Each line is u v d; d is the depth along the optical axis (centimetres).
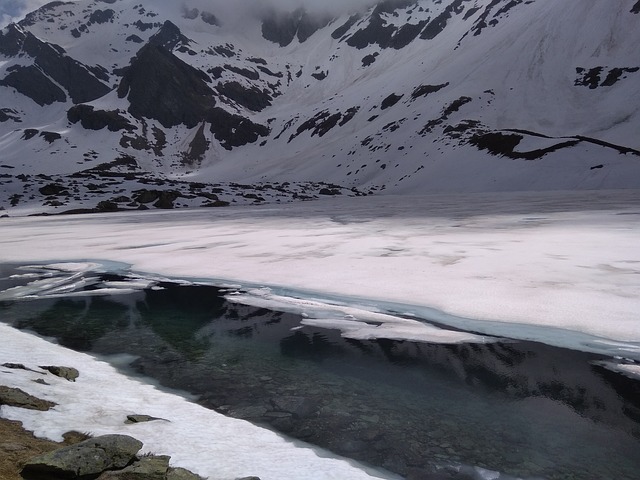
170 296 1546
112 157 19100
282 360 962
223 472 476
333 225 3747
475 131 13150
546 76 15388
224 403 748
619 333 990
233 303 1436
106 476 428
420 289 1428
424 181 11519
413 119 15600
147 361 958
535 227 2927
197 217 5325
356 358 964
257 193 10475
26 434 507
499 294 1314
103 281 1811
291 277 1703
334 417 697
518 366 886
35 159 18525
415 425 675
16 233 3941
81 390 706
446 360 932
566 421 687
